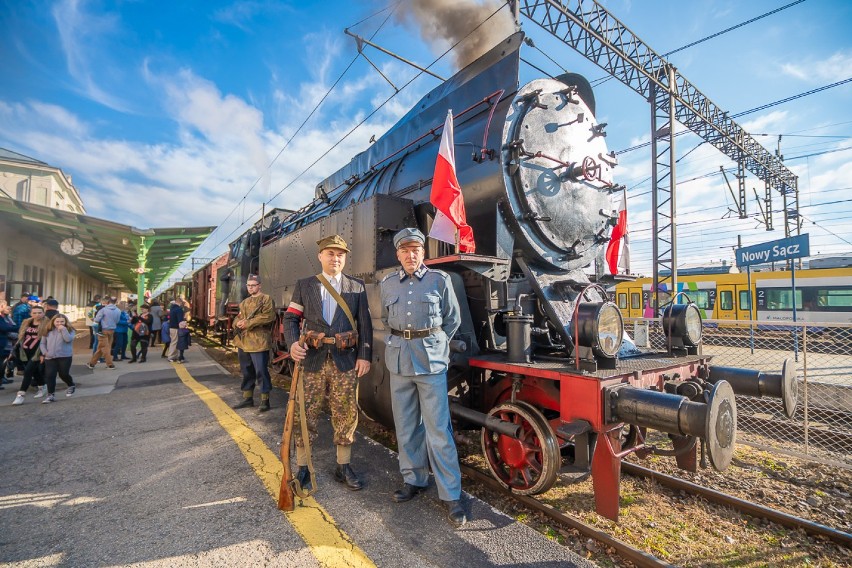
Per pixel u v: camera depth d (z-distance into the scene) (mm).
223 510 2734
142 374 8070
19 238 13227
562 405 2738
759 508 3008
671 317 3764
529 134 3787
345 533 2488
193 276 21016
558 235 3947
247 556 2256
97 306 10922
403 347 2820
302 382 2979
